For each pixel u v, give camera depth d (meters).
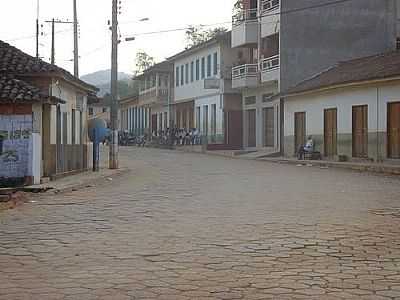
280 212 13.27
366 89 29.47
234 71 44.66
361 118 30.11
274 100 40.34
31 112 19.30
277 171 25.59
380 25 39.50
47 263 8.51
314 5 38.38
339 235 10.47
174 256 8.91
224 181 20.91
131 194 17.19
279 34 38.12
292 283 7.38
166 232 10.88
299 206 14.23
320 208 13.86
